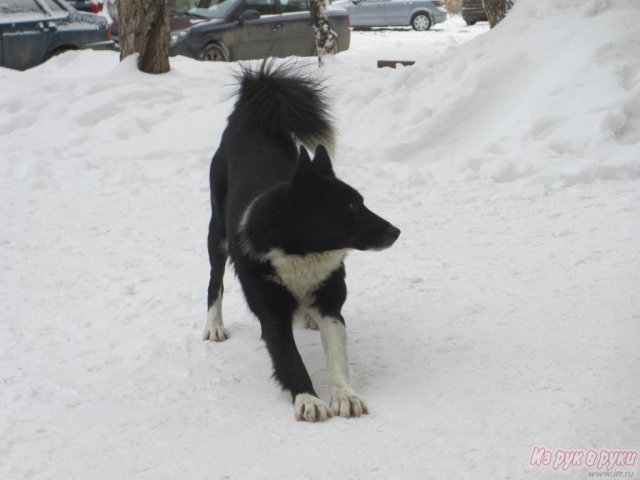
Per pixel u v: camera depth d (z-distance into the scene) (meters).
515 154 6.45
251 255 4.18
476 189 6.10
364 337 4.53
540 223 5.55
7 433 3.98
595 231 5.37
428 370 4.26
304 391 4.07
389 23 21.44
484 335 4.46
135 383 4.28
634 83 6.93
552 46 7.46
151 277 5.21
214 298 4.65
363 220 4.10
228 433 3.95
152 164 6.99
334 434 3.91
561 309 4.61
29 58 11.26
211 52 12.69
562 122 6.65
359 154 6.82
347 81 8.43
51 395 4.21
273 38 13.08
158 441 3.92
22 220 6.01
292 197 4.10
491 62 7.44
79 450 3.89
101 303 4.96
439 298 4.80
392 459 3.76
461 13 24.55
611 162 6.16
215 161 4.79
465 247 5.32
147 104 8.55
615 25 7.37
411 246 5.38
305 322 4.65
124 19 9.70
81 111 8.31
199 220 5.95
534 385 4.09
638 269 4.89
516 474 3.65
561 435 3.79
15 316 4.84
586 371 4.14
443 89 7.52
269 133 4.73
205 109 8.16
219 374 4.34
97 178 6.79
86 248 5.59
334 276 4.22
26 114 8.42
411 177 6.34
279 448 3.86
